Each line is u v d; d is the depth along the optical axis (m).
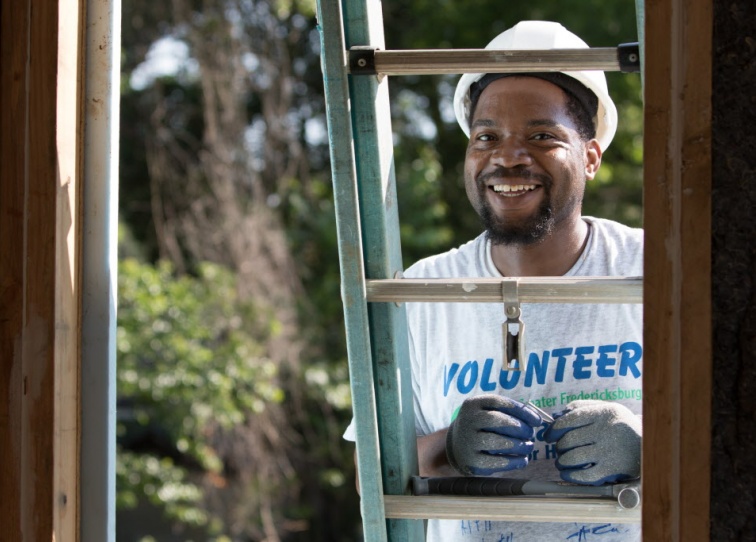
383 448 1.85
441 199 11.93
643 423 1.53
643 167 1.52
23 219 1.77
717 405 1.51
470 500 1.79
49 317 1.77
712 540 1.51
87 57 1.84
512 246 2.21
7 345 1.77
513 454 1.86
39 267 1.77
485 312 2.22
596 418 1.81
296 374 9.64
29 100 1.76
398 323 1.85
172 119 11.15
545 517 1.76
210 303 9.13
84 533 1.85
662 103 1.51
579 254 2.27
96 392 1.86
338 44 1.69
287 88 10.60
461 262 2.36
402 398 1.87
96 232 1.86
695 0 1.50
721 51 1.50
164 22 10.68
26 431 1.77
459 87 2.36
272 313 9.38
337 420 10.30
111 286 1.87
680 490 1.51
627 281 1.68
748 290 1.49
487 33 11.97
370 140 1.75
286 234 10.54
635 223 11.02
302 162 10.80
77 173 1.83
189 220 9.83
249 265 9.66
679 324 1.51
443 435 2.14
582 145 2.19
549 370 2.18
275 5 10.66
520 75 2.15
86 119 1.85
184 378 8.69
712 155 1.50
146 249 10.77
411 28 12.34
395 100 11.61
